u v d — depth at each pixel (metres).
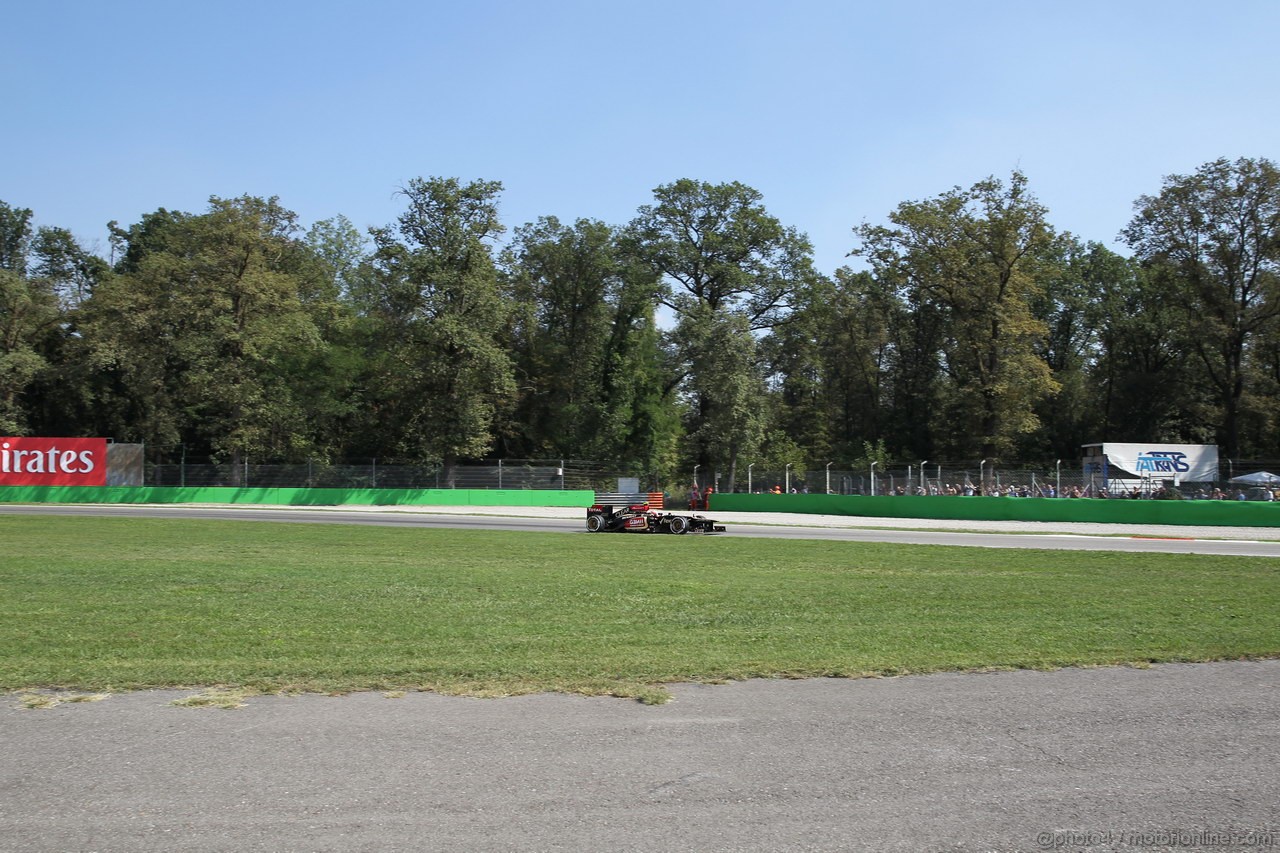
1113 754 6.10
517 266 67.12
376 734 6.36
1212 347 59.94
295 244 61.47
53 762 5.74
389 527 33.12
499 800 5.13
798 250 64.69
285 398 58.19
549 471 57.53
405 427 60.75
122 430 66.31
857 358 74.38
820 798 5.23
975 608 12.80
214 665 8.45
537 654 9.16
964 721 6.84
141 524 32.94
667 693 7.57
